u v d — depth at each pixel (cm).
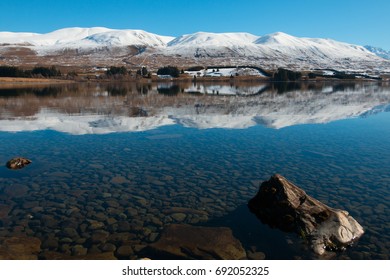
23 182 1567
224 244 1043
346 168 1777
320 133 2703
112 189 1494
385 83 15200
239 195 1430
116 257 993
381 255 1015
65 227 1159
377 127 2978
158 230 1148
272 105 4788
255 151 2122
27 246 1027
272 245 1066
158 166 1814
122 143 2334
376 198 1395
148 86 11756
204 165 1831
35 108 4253
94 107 4397
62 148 2189
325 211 1137
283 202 1192
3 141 2389
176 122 3203
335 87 11262
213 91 8662
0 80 12888
